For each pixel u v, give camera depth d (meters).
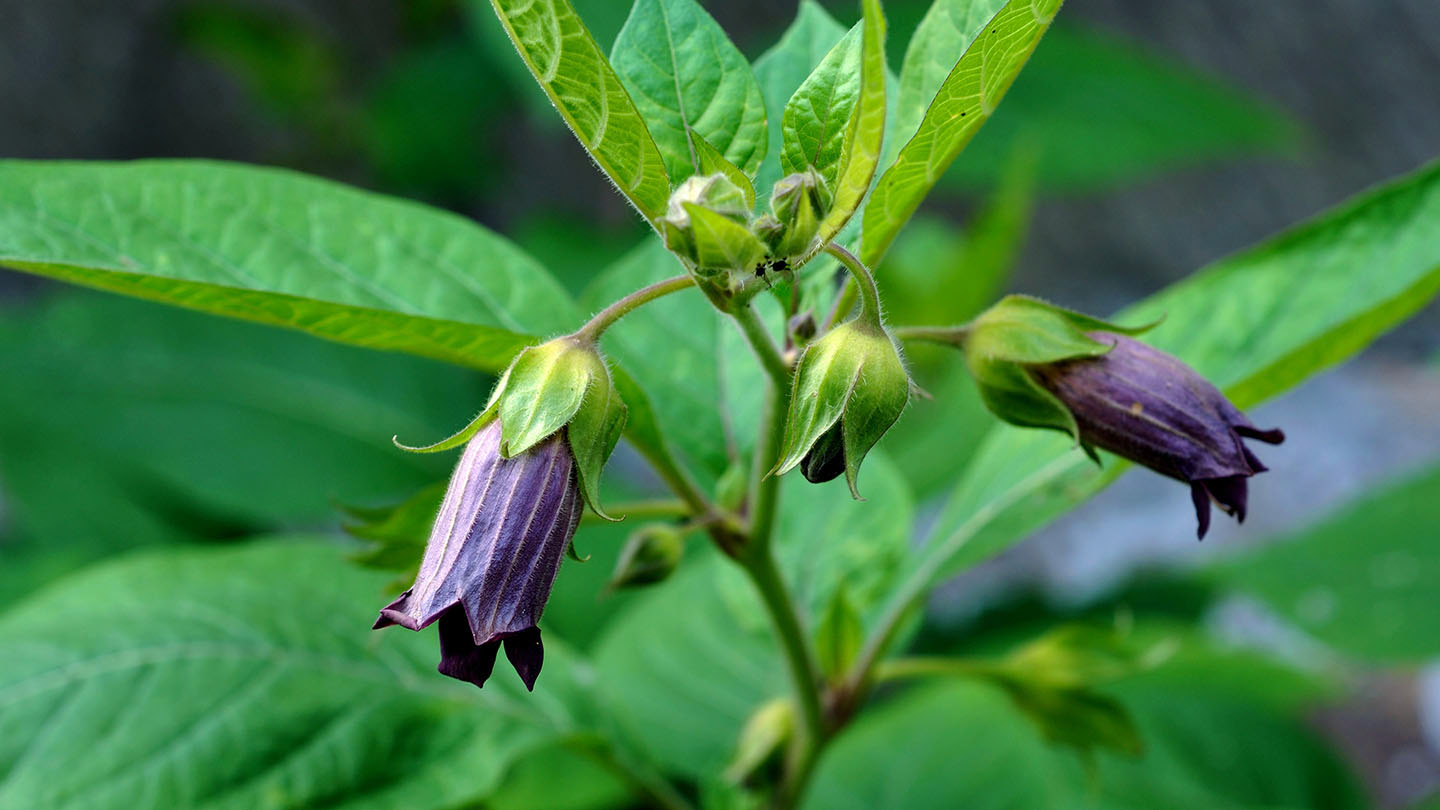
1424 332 0.95
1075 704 0.37
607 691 0.41
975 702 0.48
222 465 0.58
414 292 0.36
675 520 0.54
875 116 0.31
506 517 0.31
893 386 0.32
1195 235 1.04
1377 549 0.57
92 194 0.35
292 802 0.36
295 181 0.36
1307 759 0.54
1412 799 0.71
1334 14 0.93
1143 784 0.51
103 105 0.90
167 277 0.33
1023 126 0.74
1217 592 0.60
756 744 0.37
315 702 0.37
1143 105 0.75
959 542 0.37
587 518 0.34
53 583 0.51
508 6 0.31
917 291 0.66
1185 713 0.54
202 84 0.91
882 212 0.33
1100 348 0.33
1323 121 0.97
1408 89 0.93
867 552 0.38
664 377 0.37
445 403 0.64
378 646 0.37
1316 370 0.36
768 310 0.37
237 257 0.35
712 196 0.32
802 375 0.32
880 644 0.37
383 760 0.36
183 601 0.37
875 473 0.39
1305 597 0.57
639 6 0.33
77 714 0.36
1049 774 0.46
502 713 0.37
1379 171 0.98
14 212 0.34
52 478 0.56
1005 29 0.31
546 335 0.36
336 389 0.62
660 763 0.41
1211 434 0.33
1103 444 0.33
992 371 0.34
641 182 0.32
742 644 0.43
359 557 0.34
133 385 0.60
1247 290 0.37
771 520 0.35
